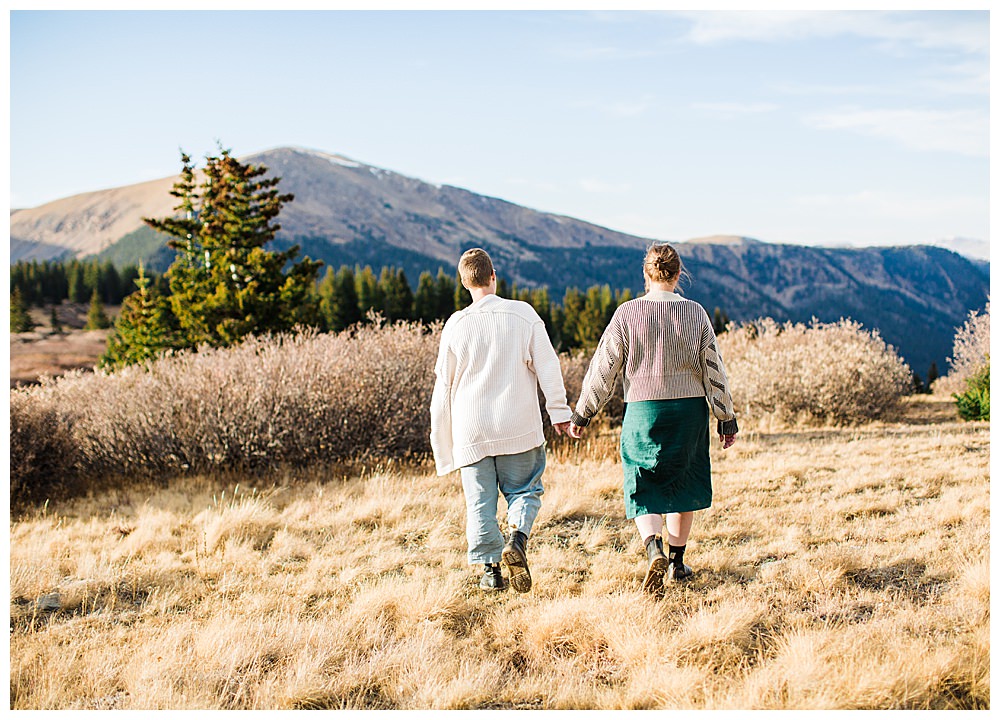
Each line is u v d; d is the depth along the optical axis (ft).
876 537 14.51
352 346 30.71
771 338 47.67
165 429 27.40
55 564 15.23
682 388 12.28
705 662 10.11
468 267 13.17
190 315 61.31
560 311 251.39
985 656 9.59
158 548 16.35
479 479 12.87
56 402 29.45
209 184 68.18
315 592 13.25
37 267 321.11
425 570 14.05
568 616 11.27
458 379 13.05
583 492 19.61
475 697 9.62
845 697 9.04
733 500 18.01
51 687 9.98
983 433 26.71
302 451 27.71
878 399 38.04
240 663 10.56
